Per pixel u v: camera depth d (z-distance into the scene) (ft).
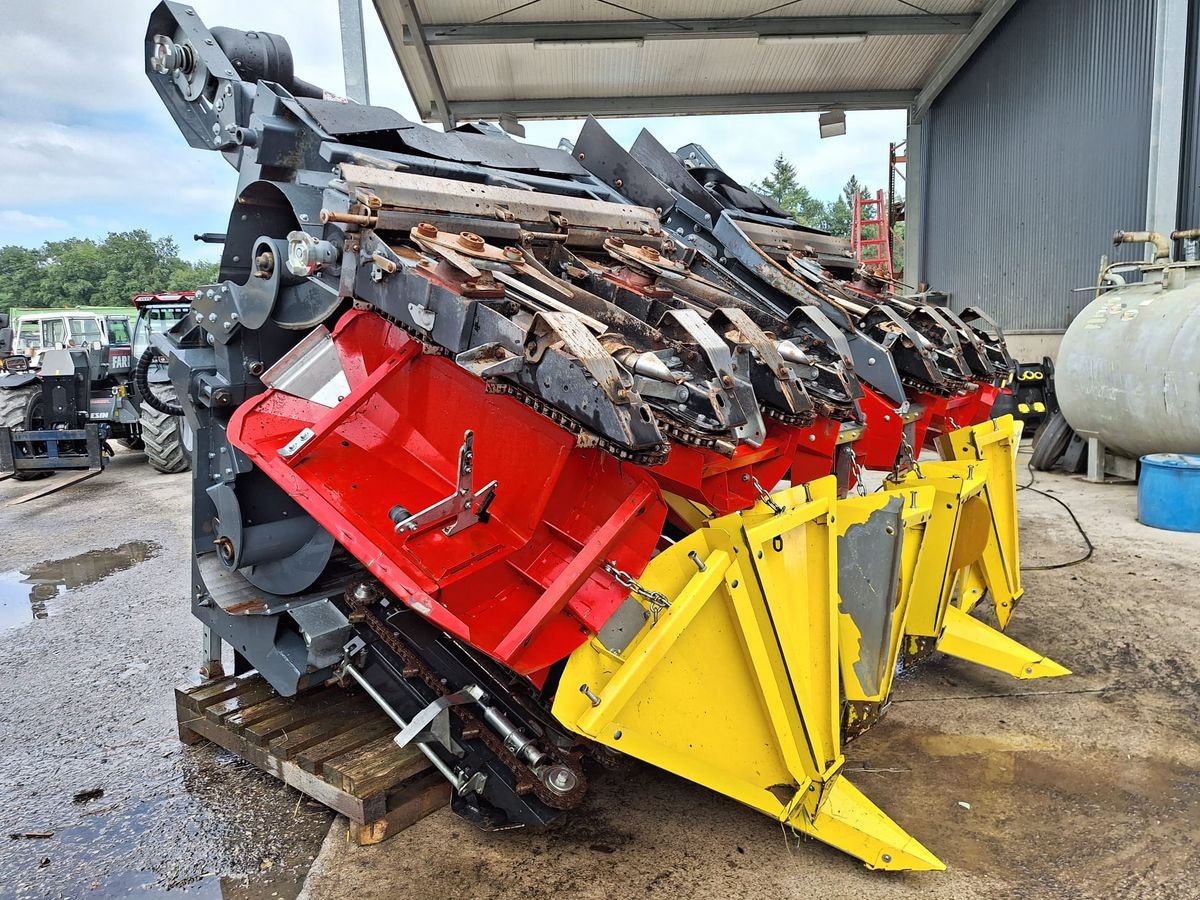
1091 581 14.71
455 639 7.59
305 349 7.97
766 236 14.23
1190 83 25.44
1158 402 20.13
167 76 9.94
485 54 33.47
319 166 8.73
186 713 9.66
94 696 11.27
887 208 52.16
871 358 11.90
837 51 34.73
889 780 8.68
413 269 6.81
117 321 47.75
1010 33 34.14
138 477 30.66
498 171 10.76
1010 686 10.93
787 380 8.80
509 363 6.15
